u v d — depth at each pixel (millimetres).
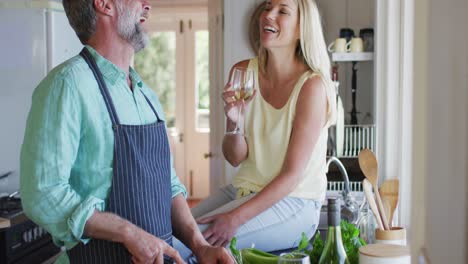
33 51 3811
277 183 2098
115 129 1582
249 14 3898
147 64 8344
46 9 3795
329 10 4309
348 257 1670
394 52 3516
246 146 2248
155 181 1661
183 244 2018
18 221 3193
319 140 2215
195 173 8375
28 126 1528
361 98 4266
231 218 2059
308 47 2170
